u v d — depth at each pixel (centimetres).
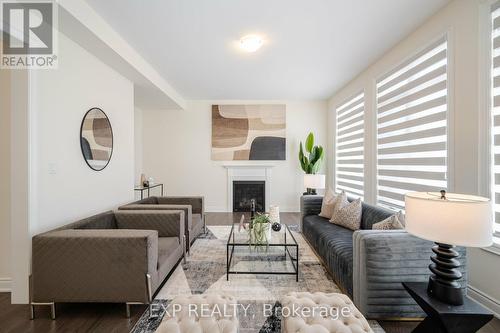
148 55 303
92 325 163
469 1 190
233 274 236
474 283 186
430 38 229
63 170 216
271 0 201
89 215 251
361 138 377
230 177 529
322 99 522
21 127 183
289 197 534
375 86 326
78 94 234
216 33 252
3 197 201
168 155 533
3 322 165
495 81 177
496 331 157
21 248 183
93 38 221
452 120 206
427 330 139
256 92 471
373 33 254
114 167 297
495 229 175
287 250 283
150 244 173
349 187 425
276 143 527
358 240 169
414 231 128
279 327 162
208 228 398
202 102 530
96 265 169
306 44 276
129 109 329
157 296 198
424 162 242
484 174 181
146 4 205
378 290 164
